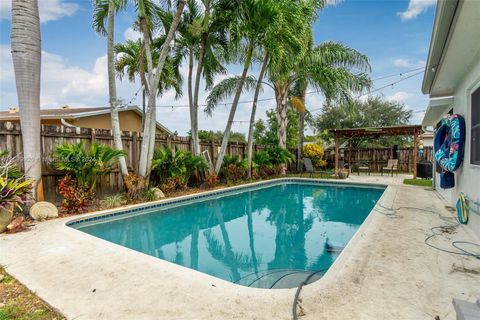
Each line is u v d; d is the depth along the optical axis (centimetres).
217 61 1059
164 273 289
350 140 1764
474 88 425
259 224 632
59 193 650
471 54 399
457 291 241
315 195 977
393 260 310
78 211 598
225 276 354
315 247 464
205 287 257
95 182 665
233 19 891
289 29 905
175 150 990
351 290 245
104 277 281
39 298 244
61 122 1144
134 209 658
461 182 498
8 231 448
